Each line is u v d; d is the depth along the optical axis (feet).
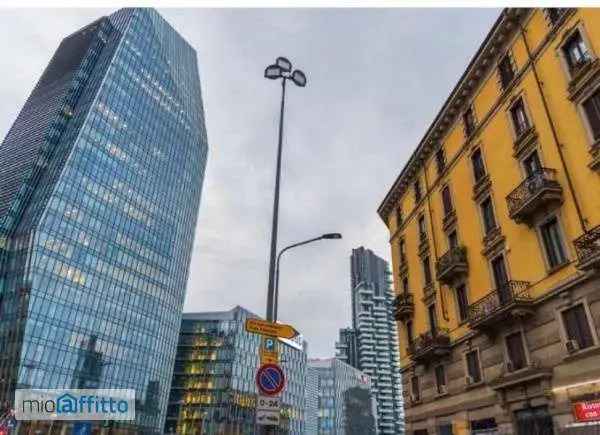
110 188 346.54
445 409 85.97
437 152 104.37
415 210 112.47
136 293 346.33
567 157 64.28
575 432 51.39
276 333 38.45
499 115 81.35
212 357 406.00
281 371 35.63
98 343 305.32
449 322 88.89
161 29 482.69
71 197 314.35
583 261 54.39
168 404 389.60
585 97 62.59
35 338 266.77
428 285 100.12
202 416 380.17
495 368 72.02
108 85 375.45
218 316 427.74
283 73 59.21
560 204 63.72
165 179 410.93
